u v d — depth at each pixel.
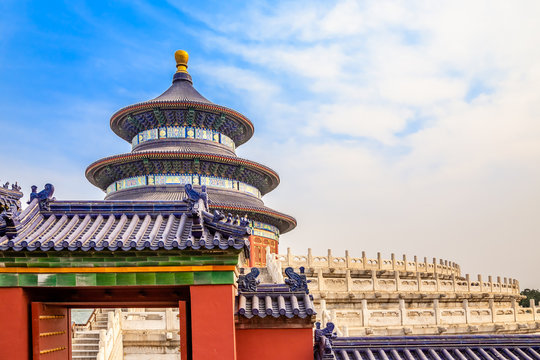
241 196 60.72
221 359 15.31
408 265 68.00
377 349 18.55
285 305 17.28
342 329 38.34
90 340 31.55
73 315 35.62
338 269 59.62
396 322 42.53
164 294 16.97
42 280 15.49
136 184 59.59
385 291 50.34
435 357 18.30
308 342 17.03
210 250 15.45
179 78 66.50
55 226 16.56
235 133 66.50
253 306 16.86
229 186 60.78
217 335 15.44
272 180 66.94
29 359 15.64
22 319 15.40
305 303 17.16
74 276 15.58
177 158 57.75
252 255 58.78
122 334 33.31
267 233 61.94
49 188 17.33
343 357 18.05
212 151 61.34
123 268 15.61
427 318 43.84
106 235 16.08
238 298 17.44
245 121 65.56
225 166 60.00
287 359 16.84
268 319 16.95
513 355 18.47
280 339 17.02
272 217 61.09
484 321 46.81
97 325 34.56
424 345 18.67
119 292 16.80
